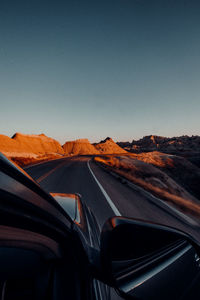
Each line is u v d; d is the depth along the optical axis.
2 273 0.68
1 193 0.37
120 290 0.92
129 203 5.64
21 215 0.50
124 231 1.29
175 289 1.49
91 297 0.91
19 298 0.68
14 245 0.58
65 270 0.88
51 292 0.77
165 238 1.72
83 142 186.62
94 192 6.83
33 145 108.88
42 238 0.71
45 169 13.30
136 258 1.31
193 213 5.37
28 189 0.52
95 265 0.94
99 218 4.21
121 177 10.58
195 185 42.91
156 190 7.82
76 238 1.00
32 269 0.77
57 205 0.81
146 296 1.16
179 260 1.75
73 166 17.30
